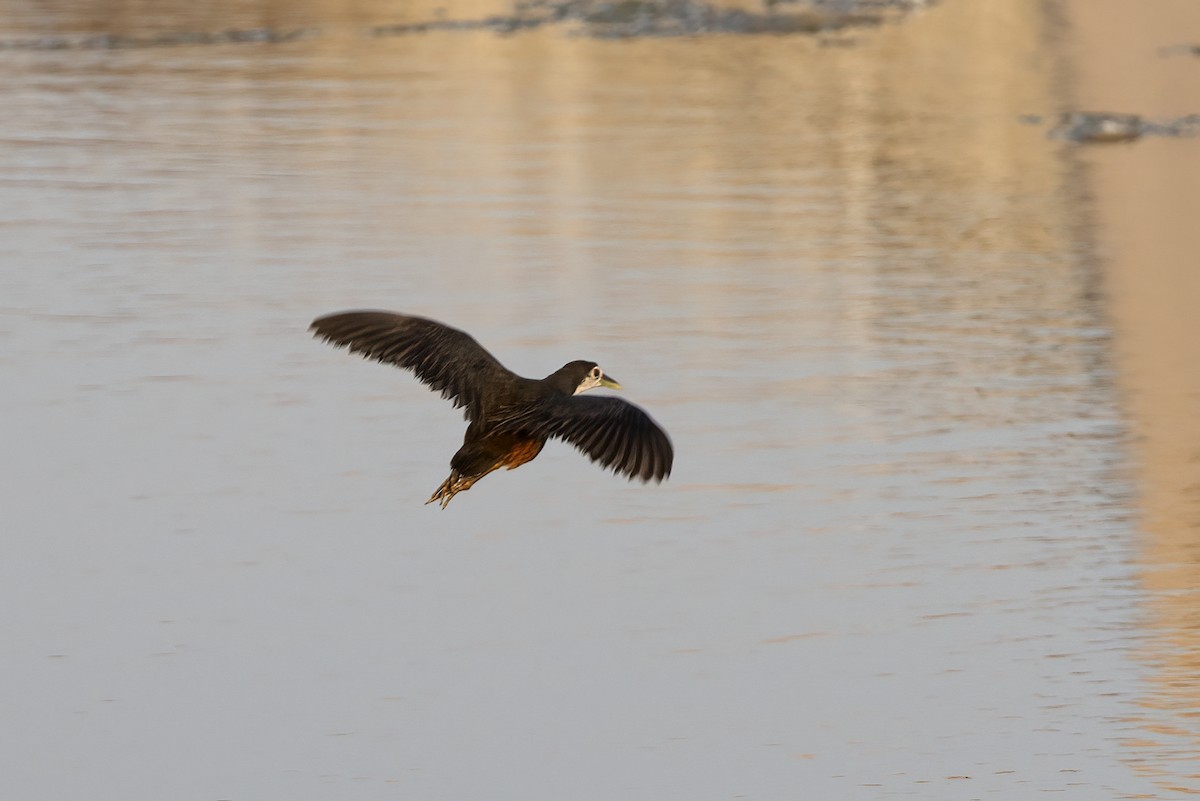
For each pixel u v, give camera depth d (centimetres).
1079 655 1162
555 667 1153
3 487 1445
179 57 3772
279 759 1037
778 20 4284
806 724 1080
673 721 1085
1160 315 1966
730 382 1722
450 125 3031
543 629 1207
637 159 2781
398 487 1455
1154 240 2308
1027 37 4147
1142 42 4047
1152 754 1034
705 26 4200
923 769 1025
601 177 2644
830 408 1661
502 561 1322
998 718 1084
